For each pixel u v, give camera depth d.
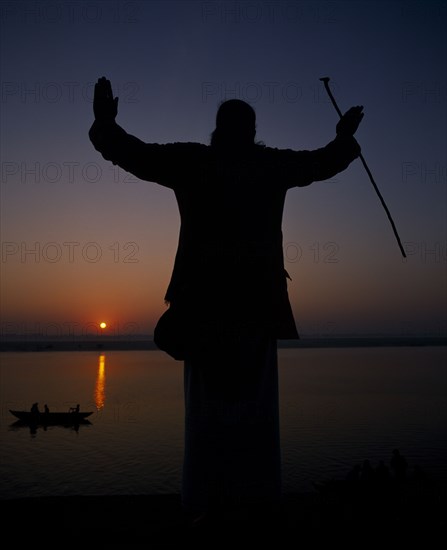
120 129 2.17
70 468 30.69
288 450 35.09
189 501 2.11
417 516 2.45
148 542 2.29
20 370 132.75
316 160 2.32
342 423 46.91
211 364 2.12
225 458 2.08
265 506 2.13
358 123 2.46
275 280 2.22
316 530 2.40
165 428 44.78
